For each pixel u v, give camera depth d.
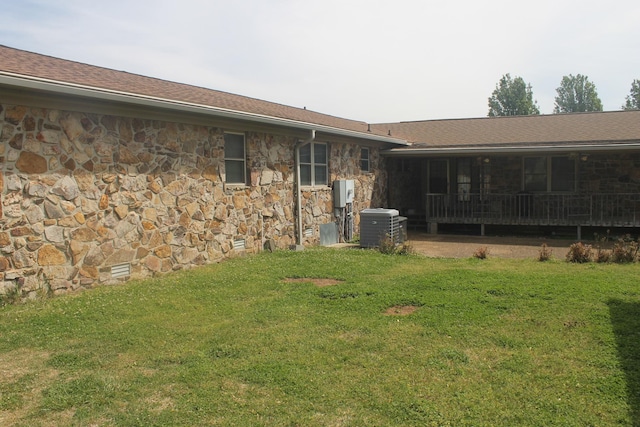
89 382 3.91
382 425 3.23
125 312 5.90
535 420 3.24
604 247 11.75
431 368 4.11
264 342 4.80
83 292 6.94
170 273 8.34
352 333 5.06
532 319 5.40
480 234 14.87
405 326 5.24
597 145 12.83
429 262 9.44
